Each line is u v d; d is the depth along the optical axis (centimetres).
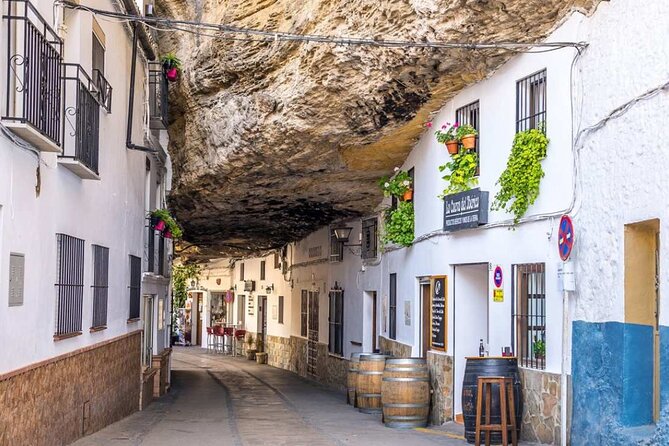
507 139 1140
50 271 950
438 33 1080
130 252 1534
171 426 1399
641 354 823
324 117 1450
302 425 1452
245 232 2797
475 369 1091
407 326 1622
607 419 841
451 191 1316
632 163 807
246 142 1614
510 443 1056
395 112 1409
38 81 837
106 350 1289
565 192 973
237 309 4538
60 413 1001
